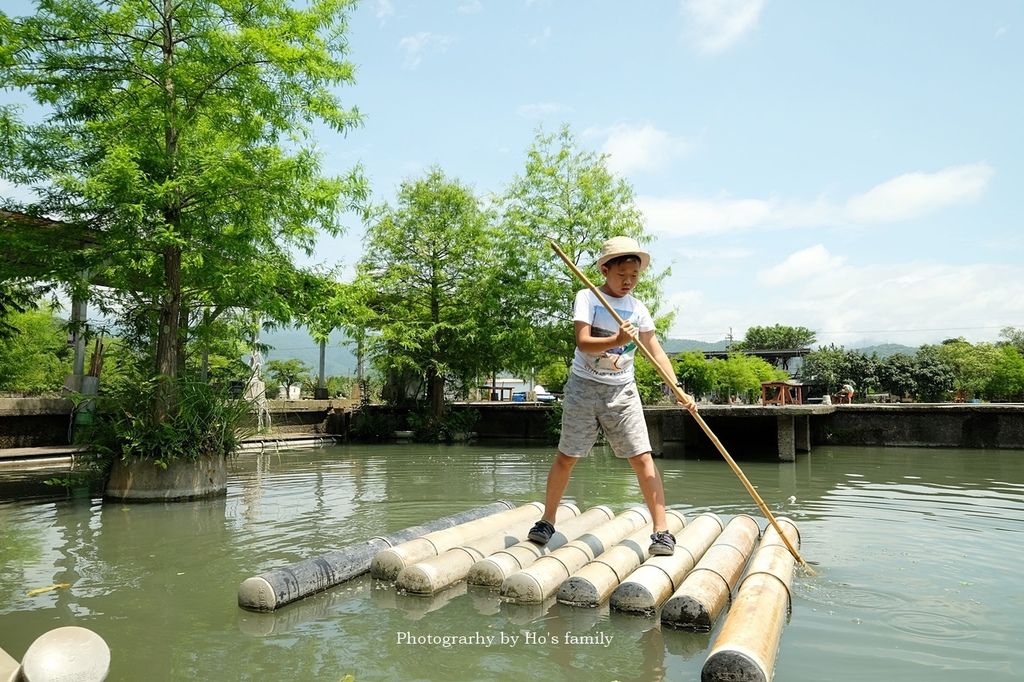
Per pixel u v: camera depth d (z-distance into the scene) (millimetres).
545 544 4367
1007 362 37312
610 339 4082
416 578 3889
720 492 7734
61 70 7688
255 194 7598
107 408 7781
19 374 19984
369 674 2824
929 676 2721
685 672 2828
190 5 7637
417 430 17953
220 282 7961
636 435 4254
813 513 6242
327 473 10023
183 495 7406
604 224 17109
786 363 49125
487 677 2787
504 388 37781
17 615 3582
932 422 13820
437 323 18672
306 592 3842
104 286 10141
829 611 3484
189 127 7969
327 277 9156
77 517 6371
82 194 7074
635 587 3547
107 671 2656
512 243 17578
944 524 5648
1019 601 3625
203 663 2951
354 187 8312
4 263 7469
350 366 30000
